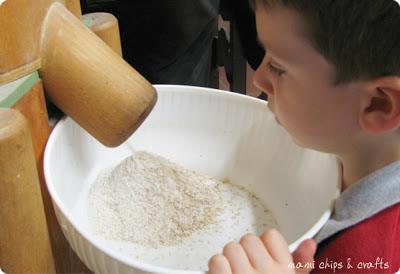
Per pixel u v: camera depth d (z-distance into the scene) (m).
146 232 0.62
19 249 0.48
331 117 0.49
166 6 0.76
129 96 0.54
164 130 0.71
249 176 0.72
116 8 0.78
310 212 0.62
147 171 0.66
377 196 0.51
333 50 0.45
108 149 0.68
